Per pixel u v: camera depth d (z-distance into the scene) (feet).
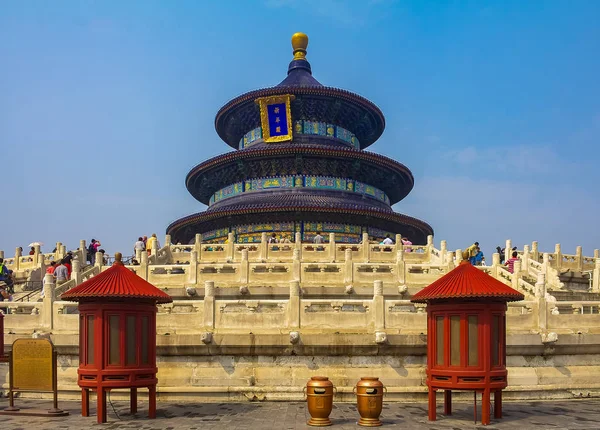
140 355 70.95
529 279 132.26
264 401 85.10
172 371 87.71
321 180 238.68
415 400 85.81
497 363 69.62
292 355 88.38
